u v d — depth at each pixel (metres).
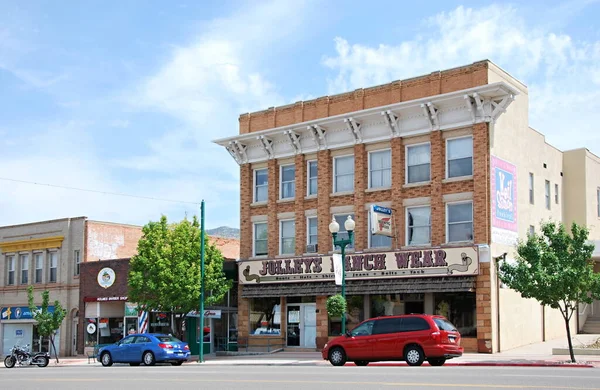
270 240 42.66
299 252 41.22
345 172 40.38
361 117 38.69
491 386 16.34
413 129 37.44
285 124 42.50
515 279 28.31
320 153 40.91
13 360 39.38
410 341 26.23
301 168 41.72
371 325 27.52
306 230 41.41
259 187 44.12
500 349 34.09
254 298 42.91
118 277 47.16
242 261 43.03
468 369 22.84
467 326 34.78
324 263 39.34
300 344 40.78
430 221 36.72
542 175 41.38
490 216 34.53
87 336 48.47
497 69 36.25
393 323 27.02
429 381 18.05
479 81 35.12
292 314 41.41
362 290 37.47
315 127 40.41
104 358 35.09
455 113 35.97
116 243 52.34
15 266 54.59
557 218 42.94
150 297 40.66
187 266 40.00
